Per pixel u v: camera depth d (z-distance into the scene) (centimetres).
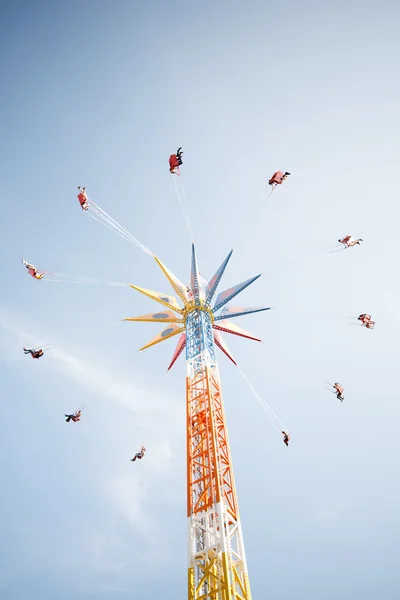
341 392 3672
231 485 2812
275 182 3850
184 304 4175
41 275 3838
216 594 2317
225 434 3086
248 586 2361
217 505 2559
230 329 4109
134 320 4194
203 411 3228
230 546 2445
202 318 3931
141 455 4378
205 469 2858
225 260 4334
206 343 3725
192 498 2752
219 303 4138
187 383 3488
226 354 4134
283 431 3738
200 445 3034
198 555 2530
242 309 4219
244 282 4162
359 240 4131
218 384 3453
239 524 2627
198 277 4350
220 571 2338
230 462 2927
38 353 3791
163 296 4297
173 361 4119
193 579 2381
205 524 2606
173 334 4188
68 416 3888
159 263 4219
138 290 4197
